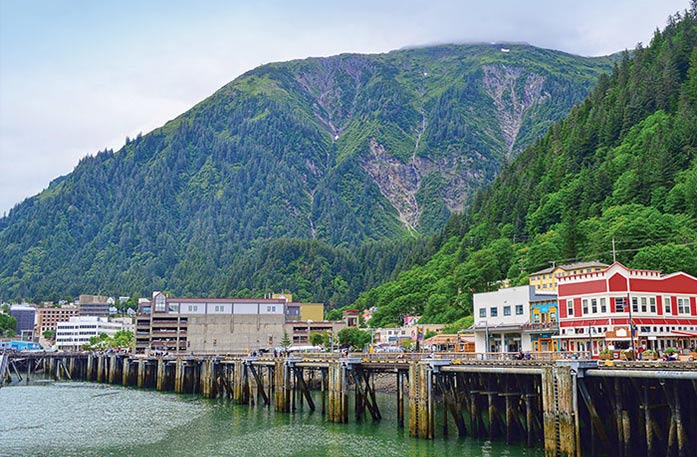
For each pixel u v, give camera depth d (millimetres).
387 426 90188
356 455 72062
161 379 155000
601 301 97312
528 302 116562
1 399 138000
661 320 95438
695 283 99750
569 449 59250
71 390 161000
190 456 75500
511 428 75688
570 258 186250
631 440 60656
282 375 105375
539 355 80312
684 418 59188
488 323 123562
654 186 198625
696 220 171375
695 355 73500
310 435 85250
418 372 78812
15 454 78562
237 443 81875
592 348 88500
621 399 61031
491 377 76375
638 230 168500
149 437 87875
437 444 75625
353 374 94500
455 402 79125
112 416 108438
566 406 59844
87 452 79062
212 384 133250
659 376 55219
